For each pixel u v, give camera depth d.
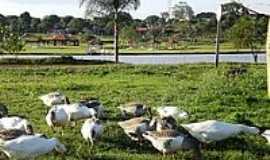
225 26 91.19
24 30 124.25
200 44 112.19
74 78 37.03
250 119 18.47
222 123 14.58
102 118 19.11
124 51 94.25
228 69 34.47
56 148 13.99
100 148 15.20
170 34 124.50
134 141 15.61
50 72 39.78
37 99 24.41
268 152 14.94
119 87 29.98
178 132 14.02
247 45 71.88
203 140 14.15
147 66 42.78
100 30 138.88
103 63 53.47
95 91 27.94
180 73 38.97
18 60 51.59
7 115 19.34
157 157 14.12
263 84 24.14
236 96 21.75
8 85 30.64
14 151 12.99
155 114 19.25
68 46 112.25
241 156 14.41
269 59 22.67
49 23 146.25
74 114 17.06
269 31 22.75
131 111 19.22
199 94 22.94
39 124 18.28
